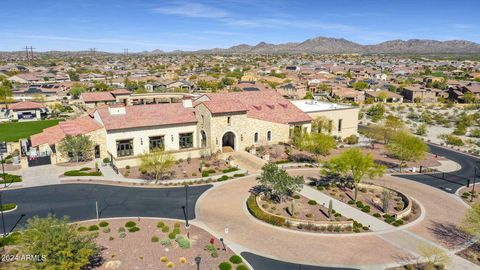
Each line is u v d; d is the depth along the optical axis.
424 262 32.84
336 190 50.75
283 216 41.56
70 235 28.41
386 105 147.00
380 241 36.72
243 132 69.50
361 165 46.66
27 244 27.72
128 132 63.66
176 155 63.50
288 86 160.88
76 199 47.00
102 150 63.97
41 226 27.83
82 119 73.00
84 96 125.31
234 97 77.25
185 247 34.81
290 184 44.28
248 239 36.84
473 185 50.12
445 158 71.44
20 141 69.25
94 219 41.16
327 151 64.06
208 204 45.62
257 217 41.44
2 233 37.84
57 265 26.70
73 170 57.50
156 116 67.62
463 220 42.06
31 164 60.12
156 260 32.66
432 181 56.88
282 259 33.25
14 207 43.88
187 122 68.50
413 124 109.88
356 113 83.94
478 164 67.56
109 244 35.31
